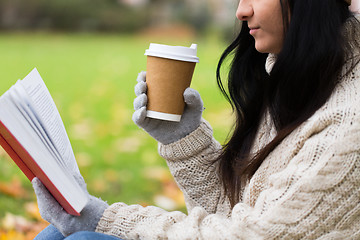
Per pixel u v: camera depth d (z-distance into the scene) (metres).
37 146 1.18
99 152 3.98
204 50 11.84
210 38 15.23
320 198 1.11
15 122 1.13
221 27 15.01
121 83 7.18
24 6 15.31
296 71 1.27
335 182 1.11
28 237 2.59
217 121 4.90
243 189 1.51
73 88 6.66
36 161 1.16
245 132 1.54
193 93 1.41
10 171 3.39
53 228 1.46
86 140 4.30
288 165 1.19
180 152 1.52
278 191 1.17
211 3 15.77
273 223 1.14
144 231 1.27
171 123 1.49
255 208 1.19
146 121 1.47
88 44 12.65
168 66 1.38
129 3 16.39
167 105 1.41
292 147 1.24
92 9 16.12
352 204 1.11
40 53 10.20
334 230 1.12
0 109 1.11
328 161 1.11
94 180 3.37
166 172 3.55
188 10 16.14
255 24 1.34
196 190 1.57
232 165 1.53
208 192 1.57
